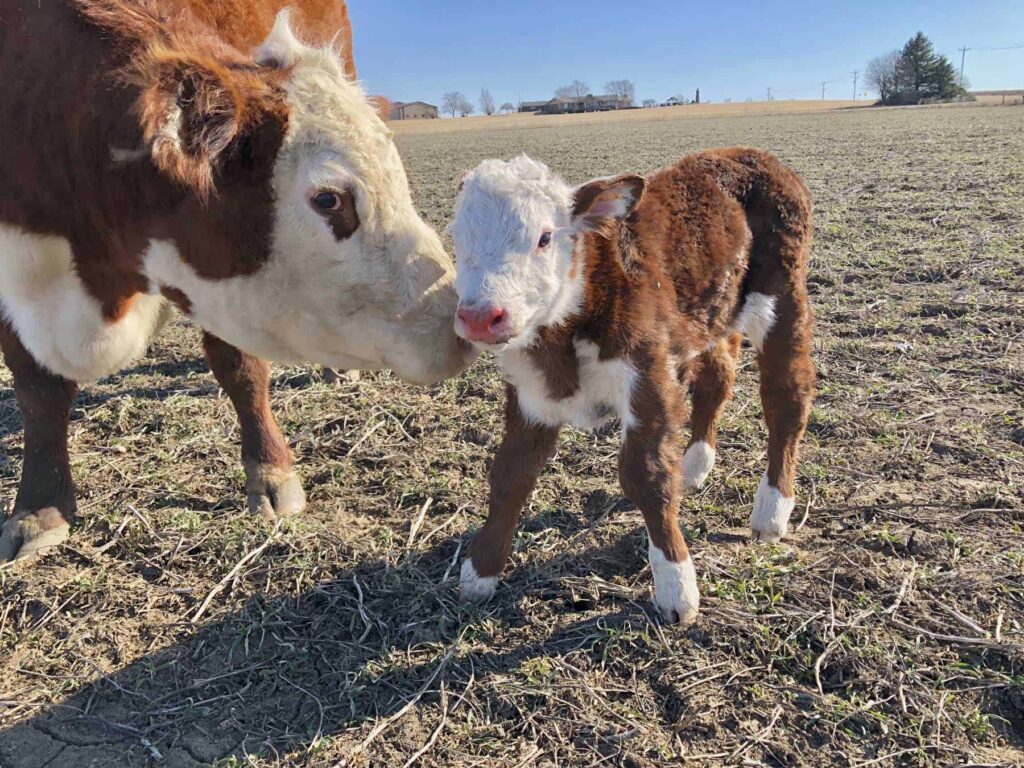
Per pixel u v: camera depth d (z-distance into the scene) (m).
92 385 1.95
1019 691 0.89
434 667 0.99
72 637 1.06
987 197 3.91
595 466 1.44
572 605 1.09
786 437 1.21
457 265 0.97
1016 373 1.70
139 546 1.26
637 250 1.03
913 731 0.85
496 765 0.85
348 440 1.59
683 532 1.23
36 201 1.12
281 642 1.05
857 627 0.99
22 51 1.08
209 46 1.11
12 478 1.49
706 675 0.95
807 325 1.22
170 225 1.07
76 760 0.89
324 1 1.77
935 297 2.30
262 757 0.88
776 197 1.22
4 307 1.21
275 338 1.17
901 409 1.59
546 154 9.18
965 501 1.25
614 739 0.87
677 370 1.08
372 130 1.07
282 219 1.05
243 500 1.39
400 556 1.21
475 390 1.82
